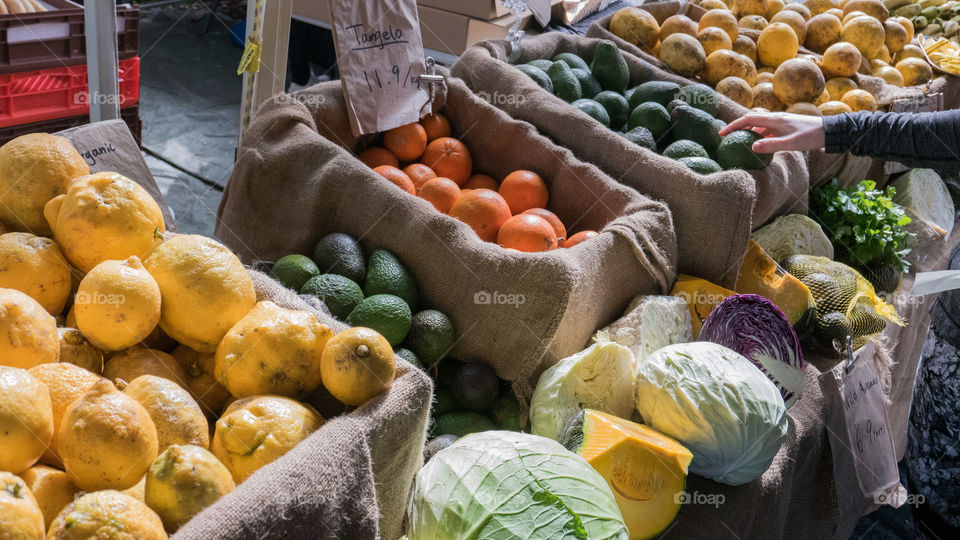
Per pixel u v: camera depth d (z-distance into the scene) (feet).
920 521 6.78
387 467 3.72
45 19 7.60
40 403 2.98
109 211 3.76
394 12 6.70
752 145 7.01
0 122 7.60
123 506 2.70
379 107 6.60
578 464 3.98
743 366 5.15
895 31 11.19
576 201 6.79
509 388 5.72
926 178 9.82
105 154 5.08
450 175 7.08
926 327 9.04
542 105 7.29
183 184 11.79
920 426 6.68
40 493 2.95
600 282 5.71
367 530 3.46
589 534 3.64
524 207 6.70
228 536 2.77
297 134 6.21
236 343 3.62
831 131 6.79
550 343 5.28
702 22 10.02
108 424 2.95
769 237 7.48
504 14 9.48
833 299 6.84
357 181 5.90
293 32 12.80
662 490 4.62
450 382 5.47
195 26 17.08
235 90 15.06
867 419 6.56
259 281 4.22
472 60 7.80
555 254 5.28
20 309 3.31
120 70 8.39
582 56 9.25
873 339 7.10
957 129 6.23
